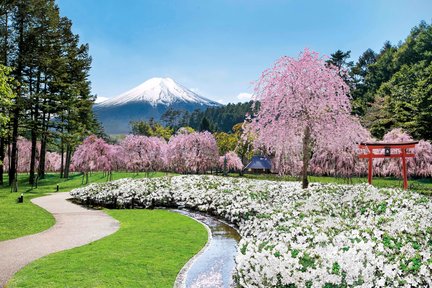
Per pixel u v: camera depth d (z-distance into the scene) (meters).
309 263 5.41
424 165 24.39
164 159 41.62
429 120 30.52
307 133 16.52
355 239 6.36
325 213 10.32
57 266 8.00
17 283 6.97
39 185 32.53
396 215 9.19
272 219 9.28
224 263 8.02
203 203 15.92
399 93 41.09
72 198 22.88
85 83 41.31
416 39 64.19
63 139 33.72
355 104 45.22
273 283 5.35
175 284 6.74
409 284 4.86
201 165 39.56
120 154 39.25
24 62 29.19
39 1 29.67
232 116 131.00
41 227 13.16
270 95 16.55
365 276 4.97
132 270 7.59
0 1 27.55
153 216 15.23
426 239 6.82
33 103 30.33
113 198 19.16
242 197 13.93
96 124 53.38
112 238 10.98
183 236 10.93
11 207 17.83
